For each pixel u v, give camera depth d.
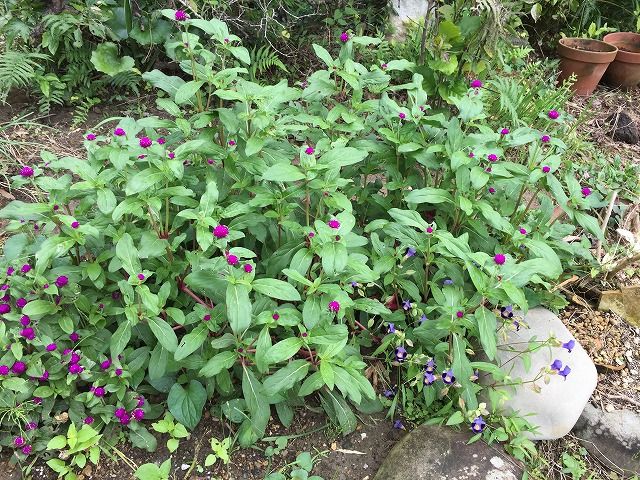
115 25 1.22
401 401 0.73
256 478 0.65
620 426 0.71
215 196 0.62
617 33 1.64
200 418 0.67
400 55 1.37
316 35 1.48
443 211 0.83
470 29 1.14
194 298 0.69
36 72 1.18
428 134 0.81
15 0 1.20
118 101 1.29
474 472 0.62
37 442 0.63
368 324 0.76
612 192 1.07
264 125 0.67
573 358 0.73
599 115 1.42
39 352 0.64
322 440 0.69
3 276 0.65
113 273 0.69
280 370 0.60
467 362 0.65
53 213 0.63
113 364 0.64
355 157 0.66
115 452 0.65
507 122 1.22
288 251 0.70
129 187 0.60
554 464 0.69
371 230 0.76
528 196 1.07
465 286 0.76
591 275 0.89
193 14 1.25
